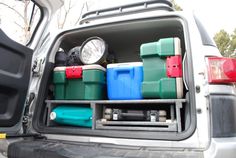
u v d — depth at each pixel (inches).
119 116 70.6
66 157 52.1
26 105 76.5
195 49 61.2
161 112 66.2
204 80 57.5
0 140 64.4
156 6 78.2
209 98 55.6
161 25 76.6
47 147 60.1
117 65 74.4
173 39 65.6
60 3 86.8
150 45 68.2
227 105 57.0
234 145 51.9
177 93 62.8
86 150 57.4
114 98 73.1
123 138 62.1
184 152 53.4
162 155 51.4
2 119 65.2
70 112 77.2
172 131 60.6
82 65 84.3
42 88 78.4
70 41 93.1
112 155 51.9
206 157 51.1
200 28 65.4
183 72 66.0
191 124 56.2
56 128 71.6
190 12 67.7
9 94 67.6
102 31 83.7
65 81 79.4
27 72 72.2
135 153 53.7
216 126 53.9
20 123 72.1
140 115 68.7
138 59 104.3
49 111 78.1
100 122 69.6
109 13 84.0
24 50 71.1
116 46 99.4
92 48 80.0
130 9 81.6
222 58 57.7
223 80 56.4
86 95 75.6
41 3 82.8
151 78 67.4
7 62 65.9
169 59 65.1
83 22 88.5
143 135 60.0
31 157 58.0
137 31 83.9
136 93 70.2
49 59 81.2
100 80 76.2
